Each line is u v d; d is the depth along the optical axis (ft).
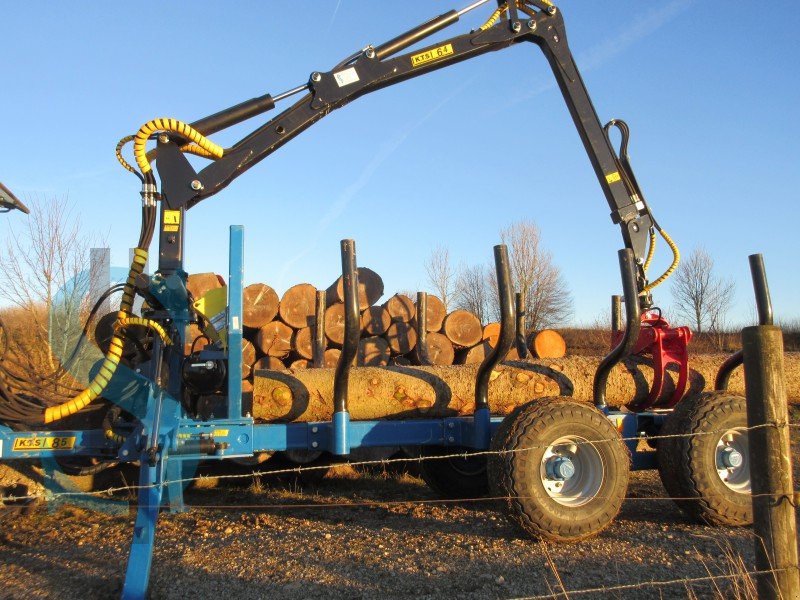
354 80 16.84
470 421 16.61
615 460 14.73
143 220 14.33
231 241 14.47
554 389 18.54
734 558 13.17
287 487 22.25
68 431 14.47
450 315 27.86
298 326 25.53
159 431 13.03
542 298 93.56
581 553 13.75
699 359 20.26
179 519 17.03
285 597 11.64
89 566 13.20
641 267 18.78
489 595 11.63
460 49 17.93
